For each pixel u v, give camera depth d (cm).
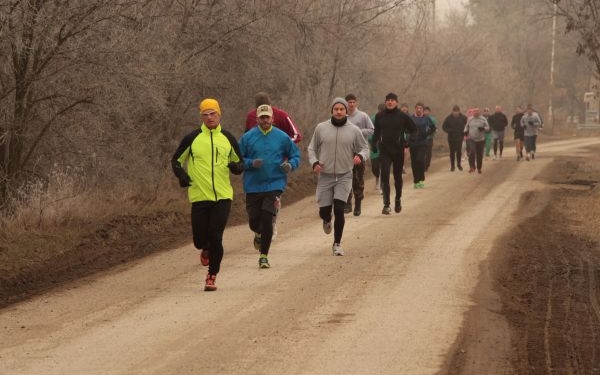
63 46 3581
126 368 1709
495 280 2616
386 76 8638
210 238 2475
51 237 3338
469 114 7681
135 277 2717
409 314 2161
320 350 1831
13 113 3672
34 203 3544
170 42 4522
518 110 8325
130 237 3541
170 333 1986
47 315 2208
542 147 11125
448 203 4753
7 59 3603
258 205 2859
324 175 3112
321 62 6550
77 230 3506
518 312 2212
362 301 2312
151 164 4794
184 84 4703
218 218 2472
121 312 2220
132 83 3844
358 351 1823
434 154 9725
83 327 2064
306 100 6662
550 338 1959
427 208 4512
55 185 3812
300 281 2594
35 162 3984
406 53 9494
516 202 4797
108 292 2489
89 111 3912
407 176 6619
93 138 4078
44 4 3481
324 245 3303
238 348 1847
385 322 2078
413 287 2497
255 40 5322
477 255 3053
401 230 3684
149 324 2080
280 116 3188
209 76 5288
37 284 2675
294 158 2814
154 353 1817
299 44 6159
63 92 3753
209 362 1742
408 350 1833
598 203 4706
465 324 2062
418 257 3009
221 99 5603
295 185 5612
